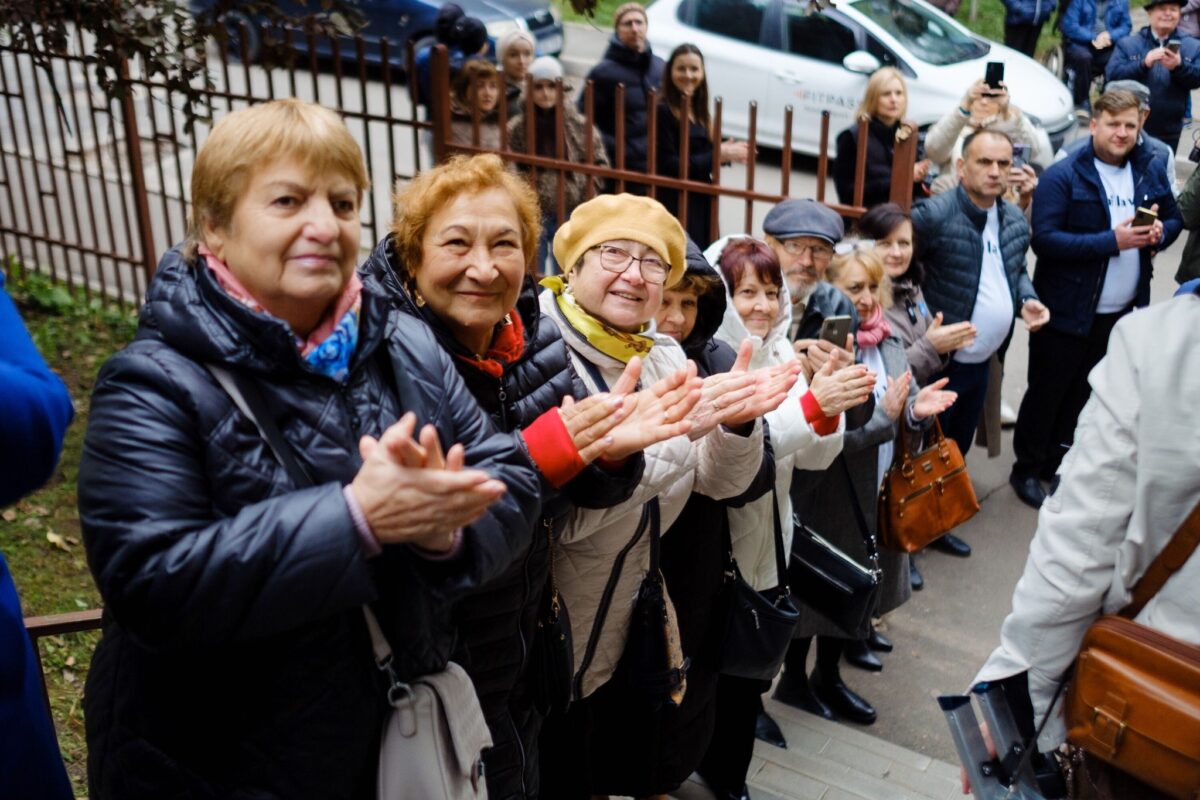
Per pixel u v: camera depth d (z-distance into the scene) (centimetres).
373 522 148
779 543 313
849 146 614
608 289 253
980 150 500
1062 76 1187
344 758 166
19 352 163
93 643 430
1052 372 574
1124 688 207
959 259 514
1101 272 557
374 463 148
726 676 326
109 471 151
